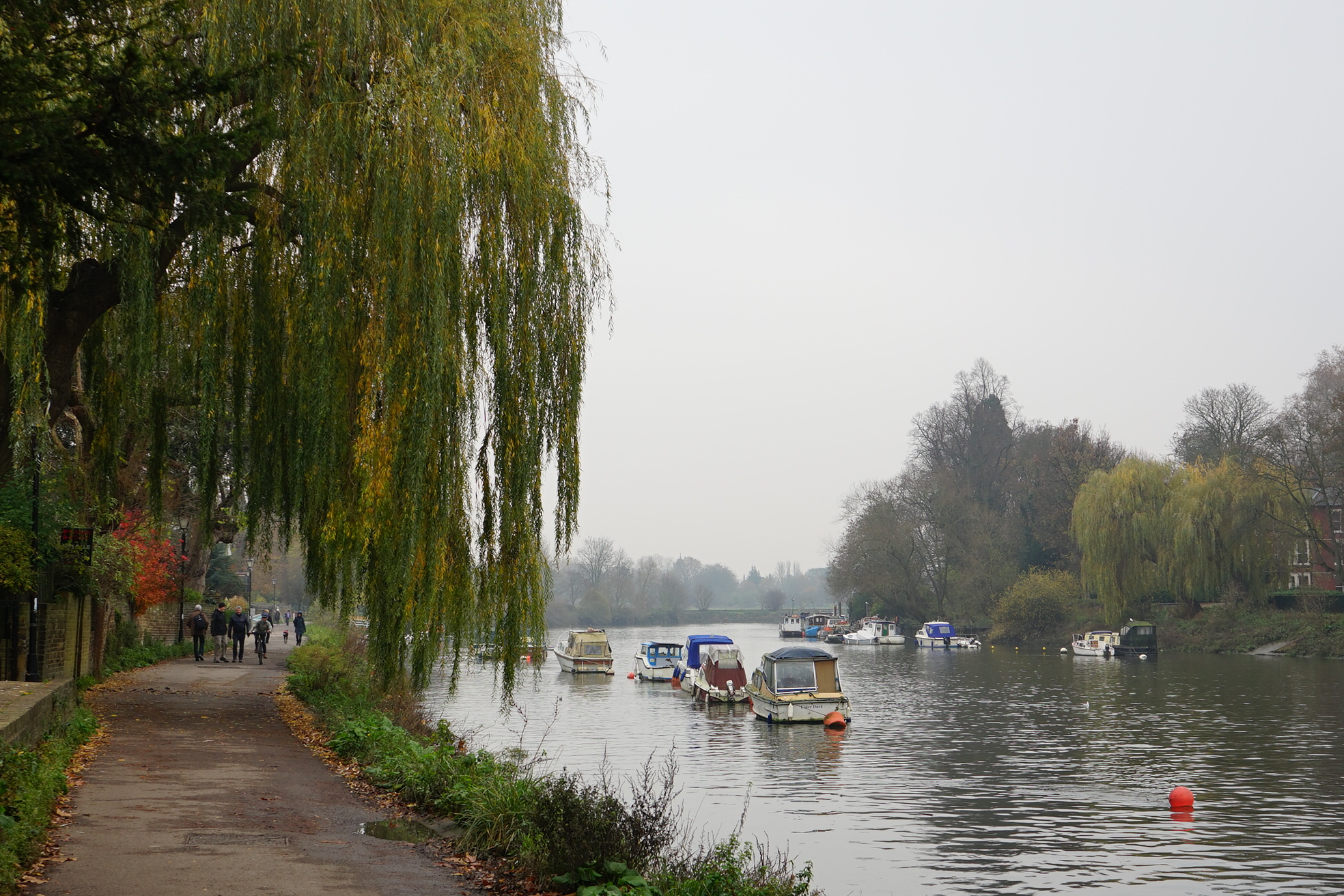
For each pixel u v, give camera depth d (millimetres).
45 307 14766
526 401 18203
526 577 18391
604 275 19641
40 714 14961
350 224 16719
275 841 11133
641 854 10750
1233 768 29625
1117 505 85188
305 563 20422
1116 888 17812
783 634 145750
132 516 30375
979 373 120438
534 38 19312
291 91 16406
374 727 19094
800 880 14109
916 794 25906
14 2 8578
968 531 107500
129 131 9219
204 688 29469
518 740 34062
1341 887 17953
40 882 9094
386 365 16562
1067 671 67438
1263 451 83562
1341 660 69250
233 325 18219
